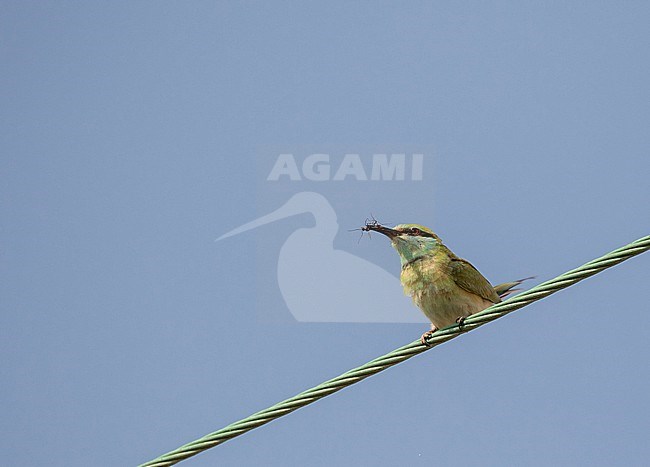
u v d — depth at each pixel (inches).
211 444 327.3
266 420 334.6
